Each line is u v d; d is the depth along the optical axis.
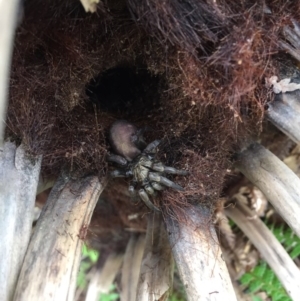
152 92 0.20
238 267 0.24
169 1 0.14
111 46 0.18
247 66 0.15
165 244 0.19
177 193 0.17
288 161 0.22
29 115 0.17
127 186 0.21
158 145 0.18
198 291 0.15
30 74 0.17
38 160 0.16
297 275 0.20
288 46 0.16
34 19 0.17
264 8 0.15
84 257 0.27
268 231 0.21
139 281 0.18
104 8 0.17
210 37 0.15
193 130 0.18
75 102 0.18
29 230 0.15
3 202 0.14
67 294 0.14
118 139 0.18
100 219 0.25
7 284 0.13
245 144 0.18
